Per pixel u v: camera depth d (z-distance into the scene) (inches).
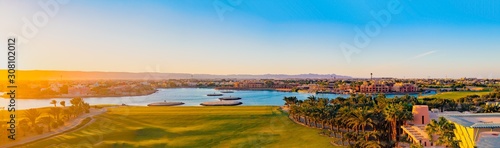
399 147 2721.5
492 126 1969.7
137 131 3555.6
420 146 2303.2
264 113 4955.7
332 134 3344.0
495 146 1898.4
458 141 2116.1
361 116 3070.9
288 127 3833.7
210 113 4970.5
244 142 3085.6
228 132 3587.6
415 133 2896.2
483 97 5989.2
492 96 6008.9
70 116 4320.9
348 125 3265.3
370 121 3036.4
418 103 4714.6
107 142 3011.8
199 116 4667.8
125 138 3208.7
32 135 3139.8
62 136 3181.6
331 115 3580.2
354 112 3186.5
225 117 4598.9
